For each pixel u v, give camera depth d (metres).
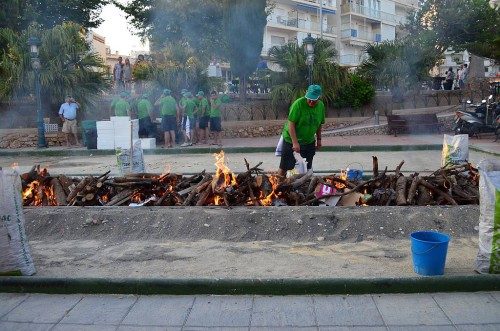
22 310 4.08
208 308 4.06
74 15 28.73
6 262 4.51
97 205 6.91
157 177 7.45
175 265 4.95
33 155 15.71
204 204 6.77
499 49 19.77
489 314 3.85
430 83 26.03
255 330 3.70
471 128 16.67
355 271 4.67
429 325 3.71
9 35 18.75
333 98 21.53
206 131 17.39
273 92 20.97
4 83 18.39
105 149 15.57
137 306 4.12
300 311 3.97
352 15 53.19
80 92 18.75
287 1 47.19
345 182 6.93
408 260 4.97
